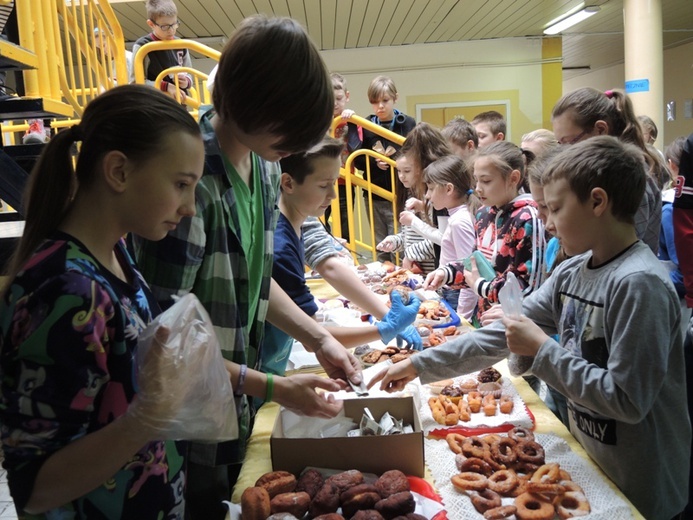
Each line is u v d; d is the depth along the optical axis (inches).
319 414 45.3
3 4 81.7
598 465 46.7
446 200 112.7
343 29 293.1
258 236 50.4
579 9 273.7
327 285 120.5
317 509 38.8
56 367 27.0
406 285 113.0
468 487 42.2
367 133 181.0
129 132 29.6
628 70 255.4
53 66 98.7
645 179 46.2
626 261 44.6
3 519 93.3
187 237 40.8
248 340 50.4
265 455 49.9
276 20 37.9
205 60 323.0
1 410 27.3
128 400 31.2
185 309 30.7
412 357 55.6
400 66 337.1
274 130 38.4
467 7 260.2
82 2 119.9
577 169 45.0
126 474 33.2
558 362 44.9
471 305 105.3
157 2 163.9
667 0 262.5
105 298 29.3
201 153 32.3
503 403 54.7
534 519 38.3
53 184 30.9
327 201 69.6
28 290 27.8
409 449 43.5
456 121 145.6
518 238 81.4
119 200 30.9
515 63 336.8
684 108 387.2
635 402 41.3
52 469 27.9
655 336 41.5
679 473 47.3
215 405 31.6
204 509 47.9
